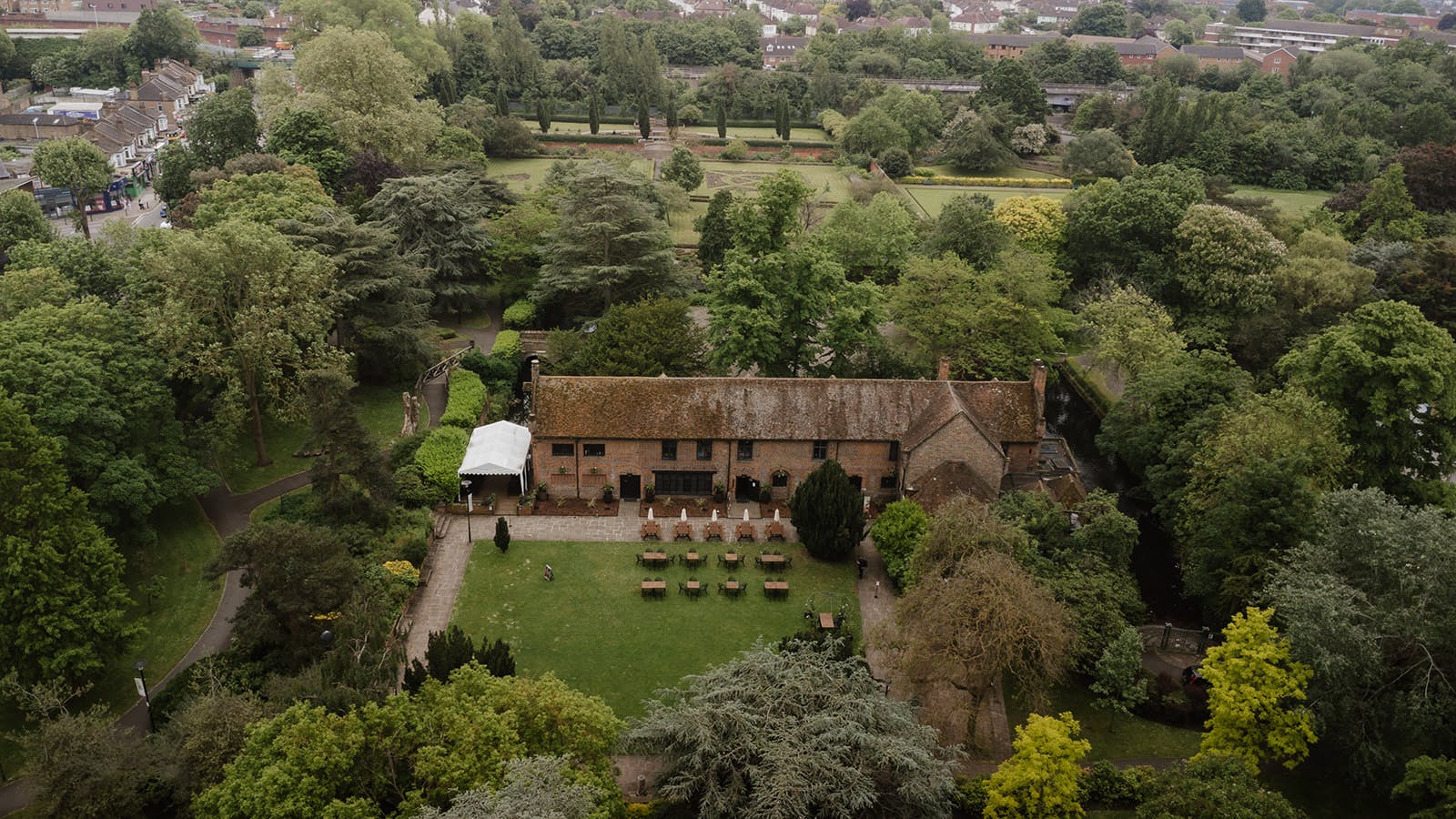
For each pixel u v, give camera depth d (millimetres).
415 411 70562
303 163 99188
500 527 56219
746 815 32062
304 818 29328
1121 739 44406
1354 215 105750
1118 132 158625
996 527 46906
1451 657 37875
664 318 70938
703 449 61781
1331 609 36500
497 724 32625
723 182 143875
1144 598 57219
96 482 50688
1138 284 89750
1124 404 68688
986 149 147625
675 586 54625
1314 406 55188
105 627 43281
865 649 48812
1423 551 37719
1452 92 156125
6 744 41594
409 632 49625
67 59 177250
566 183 107062
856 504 55938
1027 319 74250
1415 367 57062
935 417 59062
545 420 60812
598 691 46406
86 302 58500
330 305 68312
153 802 34906
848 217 98812
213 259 60156
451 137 128375
